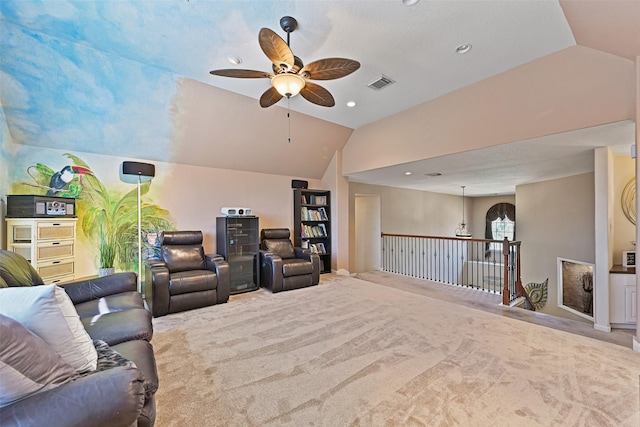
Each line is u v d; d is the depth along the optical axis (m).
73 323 1.16
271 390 1.78
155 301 3.11
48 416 0.80
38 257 2.85
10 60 2.67
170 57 2.87
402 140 4.31
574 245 4.99
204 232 4.61
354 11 2.19
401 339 2.52
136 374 0.95
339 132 5.12
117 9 2.20
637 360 2.16
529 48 2.67
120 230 3.87
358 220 7.50
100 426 0.83
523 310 3.60
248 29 2.43
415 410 1.59
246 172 5.07
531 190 6.22
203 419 1.52
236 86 3.51
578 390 1.78
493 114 3.23
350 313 3.22
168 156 4.18
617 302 3.18
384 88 3.50
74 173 3.56
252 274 4.59
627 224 3.66
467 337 2.57
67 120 3.24
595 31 2.24
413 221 8.11
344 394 1.74
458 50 2.70
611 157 3.46
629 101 2.38
